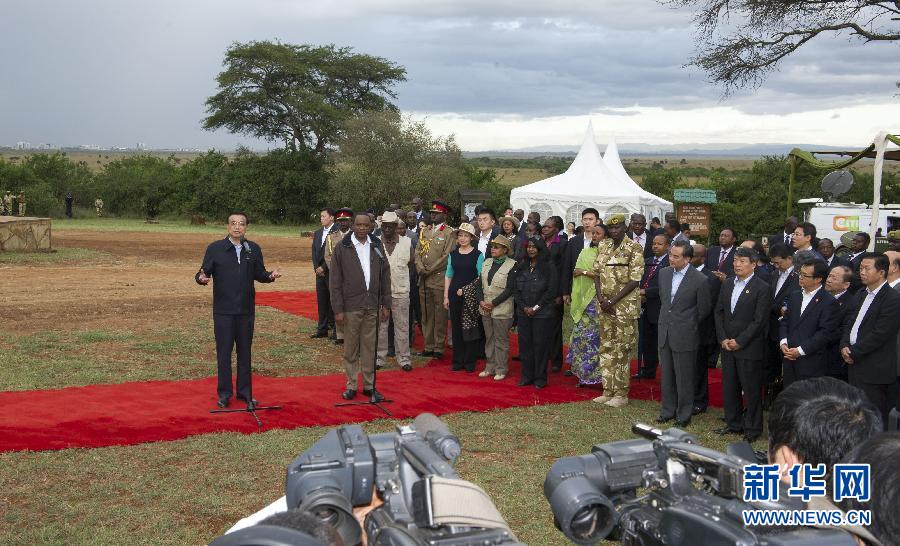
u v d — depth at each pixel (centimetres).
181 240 3428
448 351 1166
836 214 2278
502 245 958
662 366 806
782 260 827
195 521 519
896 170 3884
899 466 146
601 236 958
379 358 1052
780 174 3572
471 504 159
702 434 774
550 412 826
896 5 1977
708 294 785
